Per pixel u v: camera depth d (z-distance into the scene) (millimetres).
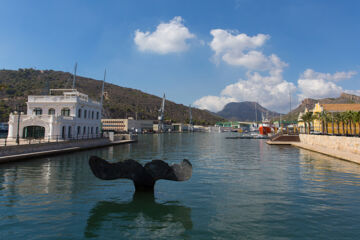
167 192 14383
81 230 8938
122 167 12984
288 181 17781
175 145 63344
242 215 10586
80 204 11977
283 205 12023
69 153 37969
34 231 8805
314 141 54469
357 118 43219
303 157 34656
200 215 10594
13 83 193125
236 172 21781
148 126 191375
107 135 65625
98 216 10367
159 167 13367
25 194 13672
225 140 97688
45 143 34156
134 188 15109
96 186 15602
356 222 9805
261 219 10117
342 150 38750
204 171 22359
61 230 8922
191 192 14438
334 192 14570
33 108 50969
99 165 12250
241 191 14750
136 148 51406
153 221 9867
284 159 32312
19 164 25359
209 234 8664
